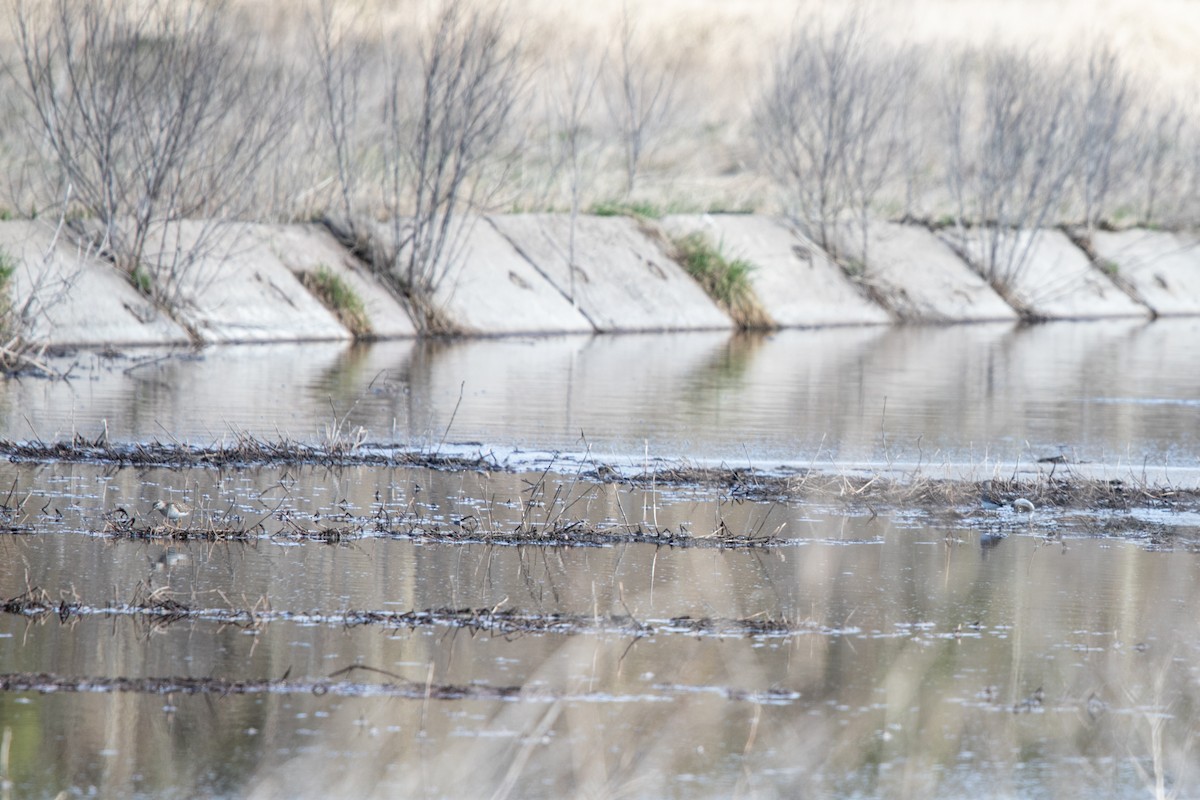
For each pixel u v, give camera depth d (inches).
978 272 5315.0
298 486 1812.3
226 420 2308.1
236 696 1056.8
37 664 1108.5
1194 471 2059.5
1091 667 1172.5
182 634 1194.6
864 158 5196.9
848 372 3302.2
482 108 4052.7
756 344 4023.1
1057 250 5639.8
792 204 5295.3
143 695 1054.4
